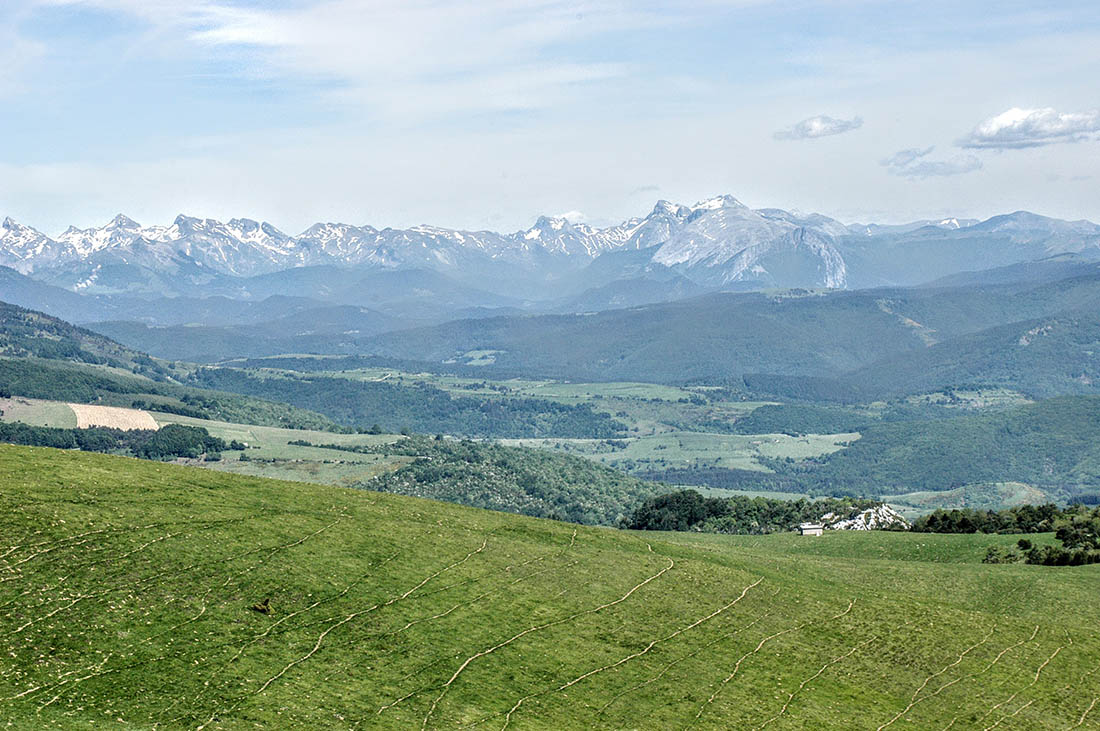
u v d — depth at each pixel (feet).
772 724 238.89
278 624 238.68
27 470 289.33
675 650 270.67
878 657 289.12
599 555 332.19
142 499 287.48
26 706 184.24
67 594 226.79
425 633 251.19
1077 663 302.66
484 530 335.47
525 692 233.14
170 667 209.97
